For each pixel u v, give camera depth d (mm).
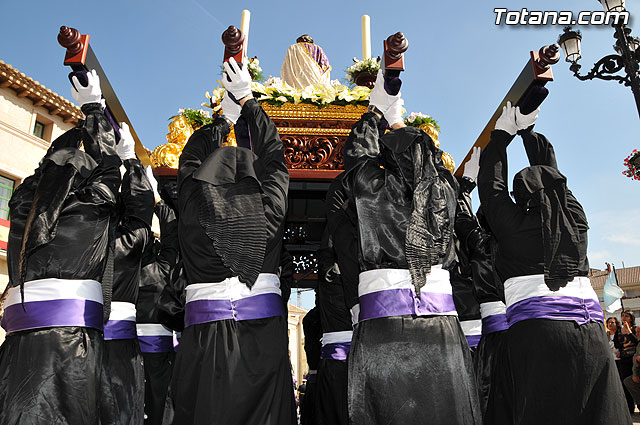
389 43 2209
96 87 2344
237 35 2336
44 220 1996
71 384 1942
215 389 1841
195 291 2039
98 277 2184
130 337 2619
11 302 2062
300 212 4180
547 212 2156
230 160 2078
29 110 15984
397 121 2363
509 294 2225
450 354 1907
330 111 3217
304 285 4723
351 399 1905
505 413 2369
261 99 3186
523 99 2414
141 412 2570
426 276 1996
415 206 2023
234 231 1974
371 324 1968
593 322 2078
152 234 3162
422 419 1796
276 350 1971
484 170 2459
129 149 2801
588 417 1930
